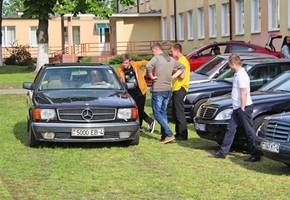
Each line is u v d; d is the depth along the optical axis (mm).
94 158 9984
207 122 10625
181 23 43719
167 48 45250
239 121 9812
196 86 14391
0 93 23609
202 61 23172
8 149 10820
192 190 7648
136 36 48625
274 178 8359
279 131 8383
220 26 35750
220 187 7863
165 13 46781
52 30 55344
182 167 9203
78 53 47938
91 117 10516
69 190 7723
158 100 11562
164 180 8266
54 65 12445
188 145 11367
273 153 8359
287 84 11312
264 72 13805
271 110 10391
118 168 9141
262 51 23000
